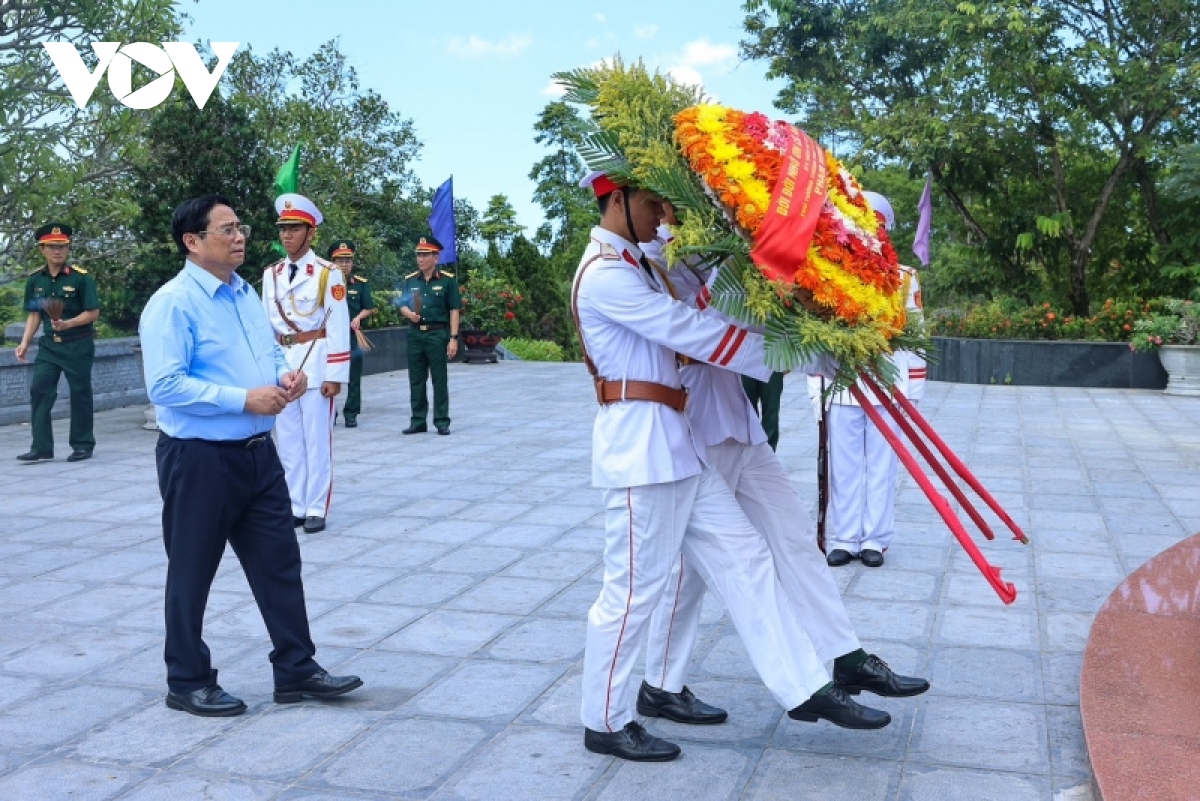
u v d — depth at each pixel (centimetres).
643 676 433
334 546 644
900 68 1978
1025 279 1922
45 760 362
